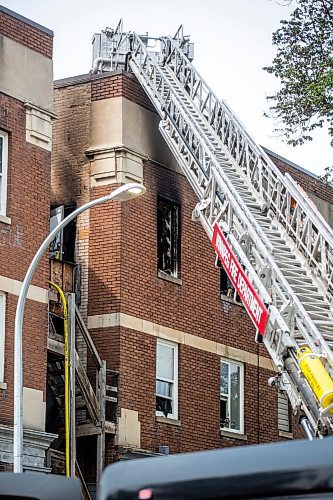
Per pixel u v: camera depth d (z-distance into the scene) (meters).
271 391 30.78
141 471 3.96
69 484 4.90
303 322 17.73
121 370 25.33
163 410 26.56
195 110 26.47
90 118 27.59
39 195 24.06
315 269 20.03
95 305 26.06
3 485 4.95
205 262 28.86
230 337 29.39
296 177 33.75
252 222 20.14
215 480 3.80
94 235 26.59
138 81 27.95
